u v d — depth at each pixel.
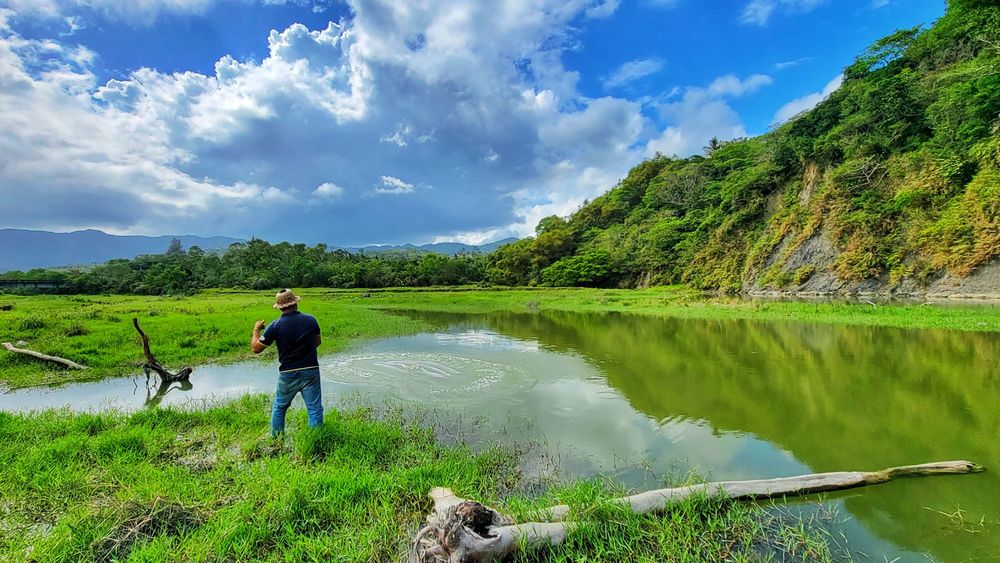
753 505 3.81
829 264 33.97
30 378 9.12
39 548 3.14
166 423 5.92
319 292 52.94
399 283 67.25
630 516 3.51
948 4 36.22
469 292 50.50
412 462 4.82
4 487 4.07
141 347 11.64
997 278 24.81
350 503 3.78
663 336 14.05
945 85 32.56
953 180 28.42
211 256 82.88
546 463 4.82
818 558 3.12
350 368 9.65
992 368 8.34
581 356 10.86
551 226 86.50
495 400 7.24
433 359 10.59
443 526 2.98
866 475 4.20
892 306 20.11
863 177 34.59
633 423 6.05
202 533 3.33
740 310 20.98
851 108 40.16
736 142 76.25
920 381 7.67
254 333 5.50
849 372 8.45
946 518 3.58
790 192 42.16
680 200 68.88
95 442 4.98
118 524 3.36
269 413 6.50
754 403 6.80
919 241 28.84
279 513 3.55
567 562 3.17
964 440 5.16
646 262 56.53
